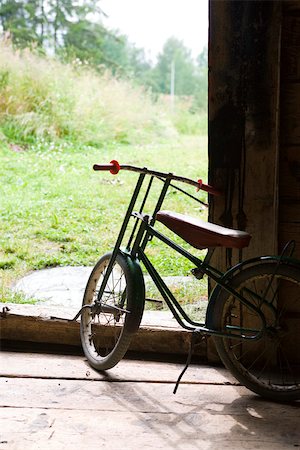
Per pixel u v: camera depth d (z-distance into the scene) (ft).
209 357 11.27
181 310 10.23
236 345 10.57
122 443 8.58
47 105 28.99
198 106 41.45
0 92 28.68
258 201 10.51
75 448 8.42
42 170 24.59
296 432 8.98
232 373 10.17
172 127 34.22
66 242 17.87
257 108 10.23
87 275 15.66
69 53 37.45
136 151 28.43
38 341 11.96
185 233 9.69
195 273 10.00
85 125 29.58
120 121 31.07
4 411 9.39
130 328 10.18
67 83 30.81
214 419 9.33
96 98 31.17
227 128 10.40
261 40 10.03
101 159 26.48
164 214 9.99
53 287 14.83
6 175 23.65
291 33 10.13
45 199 21.42
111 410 9.53
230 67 10.20
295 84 10.27
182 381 10.61
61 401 9.78
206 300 13.92
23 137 28.14
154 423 9.16
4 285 14.88
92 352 11.19
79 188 22.62
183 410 9.60
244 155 10.41
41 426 8.97
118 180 23.76
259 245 10.64
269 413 9.55
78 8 44.73
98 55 42.47
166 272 15.87
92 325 11.65
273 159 10.33
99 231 18.72
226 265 10.84
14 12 42.73
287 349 11.00
